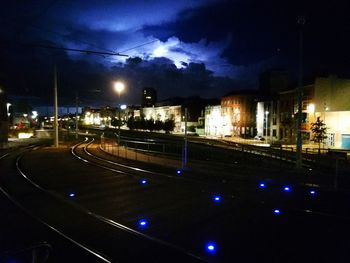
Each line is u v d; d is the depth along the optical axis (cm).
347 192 1282
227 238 809
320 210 1043
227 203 1143
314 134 5303
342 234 830
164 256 712
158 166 2070
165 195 1284
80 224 940
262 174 1680
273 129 6900
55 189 1425
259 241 787
